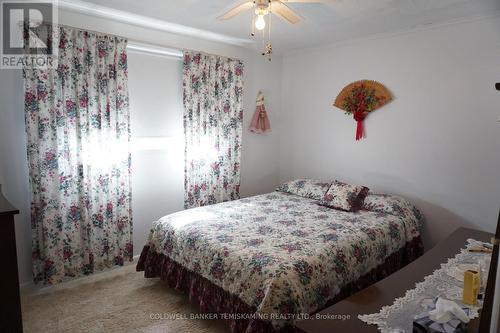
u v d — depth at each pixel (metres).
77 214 2.79
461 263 1.85
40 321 2.27
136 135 3.25
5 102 2.48
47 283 2.66
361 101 3.62
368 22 3.04
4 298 1.42
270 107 4.43
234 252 2.15
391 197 3.25
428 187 3.24
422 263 1.84
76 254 2.80
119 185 3.05
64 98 2.66
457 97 2.99
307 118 4.25
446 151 3.10
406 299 1.45
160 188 3.47
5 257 1.41
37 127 2.55
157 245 2.75
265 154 4.47
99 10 2.77
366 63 3.60
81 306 2.46
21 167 2.59
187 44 3.48
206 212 3.04
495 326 0.81
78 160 2.75
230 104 3.86
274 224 2.70
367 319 1.30
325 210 3.16
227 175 3.91
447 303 1.18
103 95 2.88
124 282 2.85
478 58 2.85
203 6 2.68
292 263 1.97
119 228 3.09
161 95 3.39
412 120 3.30
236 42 3.78
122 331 2.18
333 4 2.57
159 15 2.91
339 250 2.23
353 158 3.81
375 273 2.49
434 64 3.11
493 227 2.87
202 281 2.29
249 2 2.04
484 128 2.86
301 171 4.40
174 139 3.54
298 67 4.29
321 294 2.00
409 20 2.96
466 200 3.01
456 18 2.90
